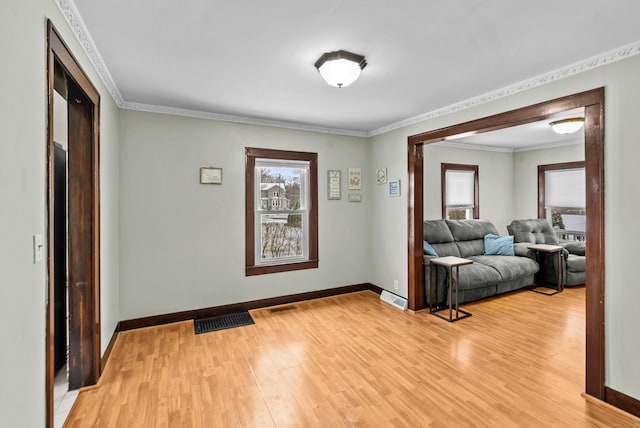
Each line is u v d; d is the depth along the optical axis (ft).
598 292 6.81
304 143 13.52
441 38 6.37
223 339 9.80
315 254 13.83
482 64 7.55
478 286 12.97
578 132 15.53
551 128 14.73
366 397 6.88
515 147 19.44
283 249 13.47
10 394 3.56
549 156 18.45
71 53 5.53
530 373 7.80
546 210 18.79
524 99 8.54
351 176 14.67
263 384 7.38
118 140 10.09
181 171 11.14
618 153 6.57
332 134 14.20
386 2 5.23
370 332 10.32
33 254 4.10
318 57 7.24
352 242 14.75
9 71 3.49
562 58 7.19
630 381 6.36
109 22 5.83
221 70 7.93
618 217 6.56
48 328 4.51
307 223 13.93
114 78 8.40
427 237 14.88
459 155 18.28
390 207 13.69
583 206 17.13
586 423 6.05
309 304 13.16
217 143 11.73
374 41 6.52
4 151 3.41
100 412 6.39
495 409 6.46
